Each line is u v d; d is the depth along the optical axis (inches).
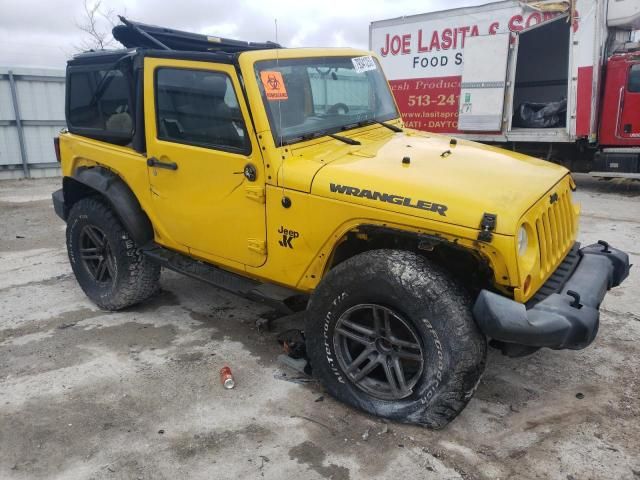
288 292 131.6
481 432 111.3
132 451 107.4
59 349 149.4
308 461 103.6
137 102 145.1
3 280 207.3
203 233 139.9
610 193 379.2
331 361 118.3
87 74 162.9
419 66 460.1
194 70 130.0
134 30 144.5
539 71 467.8
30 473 101.8
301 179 115.7
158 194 147.0
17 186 450.3
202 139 133.3
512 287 100.0
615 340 149.3
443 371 102.3
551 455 104.2
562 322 97.6
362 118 151.5
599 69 372.2
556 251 118.9
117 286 165.5
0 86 474.0
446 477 98.9
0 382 133.0
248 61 121.1
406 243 116.0
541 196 109.7
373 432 111.4
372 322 116.6
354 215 109.3
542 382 129.8
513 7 393.4
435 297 101.2
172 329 161.3
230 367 138.8
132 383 131.8
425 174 110.7
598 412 117.6
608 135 381.4
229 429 113.7
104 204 165.8
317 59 139.9
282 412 119.2
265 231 125.7
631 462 102.0
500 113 411.2
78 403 123.7
